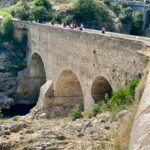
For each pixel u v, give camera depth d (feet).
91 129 108.17
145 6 425.28
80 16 401.08
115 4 431.84
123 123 75.77
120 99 130.93
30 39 346.33
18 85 354.95
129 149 40.70
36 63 350.23
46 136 101.04
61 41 245.04
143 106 47.09
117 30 409.49
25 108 340.80
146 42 143.54
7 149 96.07
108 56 172.04
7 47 380.37
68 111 260.01
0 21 398.01
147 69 115.96
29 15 398.21
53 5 418.10
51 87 270.05
